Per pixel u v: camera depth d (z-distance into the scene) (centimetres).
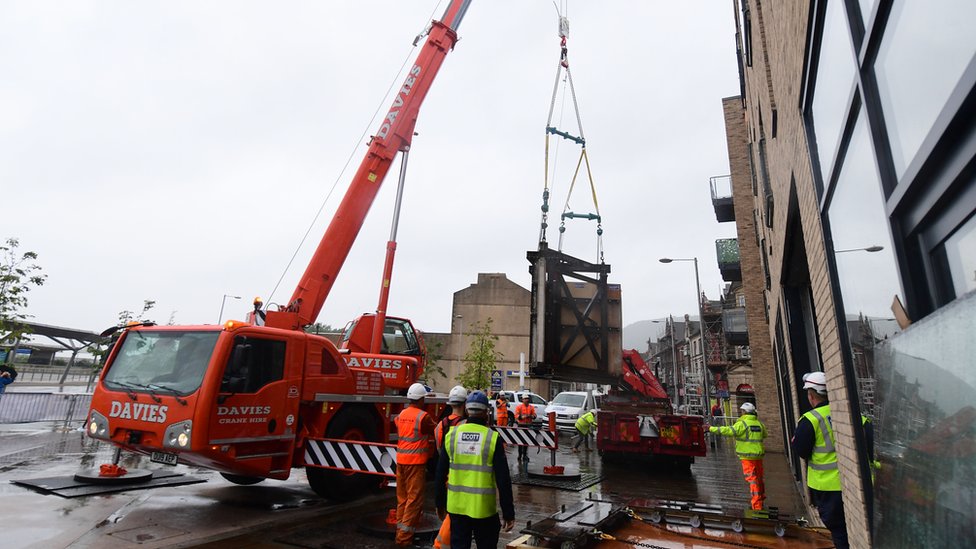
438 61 1160
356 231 1035
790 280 869
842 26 289
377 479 870
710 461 1578
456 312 4947
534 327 935
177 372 660
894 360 208
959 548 139
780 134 593
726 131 2117
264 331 708
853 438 332
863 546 328
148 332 724
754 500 811
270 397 696
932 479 160
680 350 6512
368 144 1086
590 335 1009
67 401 1834
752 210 1983
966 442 135
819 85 371
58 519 632
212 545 579
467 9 1213
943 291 185
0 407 1658
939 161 174
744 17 966
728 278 2995
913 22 186
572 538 527
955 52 148
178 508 722
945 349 149
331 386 796
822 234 384
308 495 854
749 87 1167
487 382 3738
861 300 293
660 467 1363
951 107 151
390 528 648
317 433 772
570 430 2169
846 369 349
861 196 279
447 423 566
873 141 241
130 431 653
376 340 988
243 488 885
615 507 662
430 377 4803
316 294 977
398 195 1072
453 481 430
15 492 759
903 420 191
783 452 1725
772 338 1525
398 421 640
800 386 880
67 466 996
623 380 1457
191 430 611
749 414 841
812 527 608
